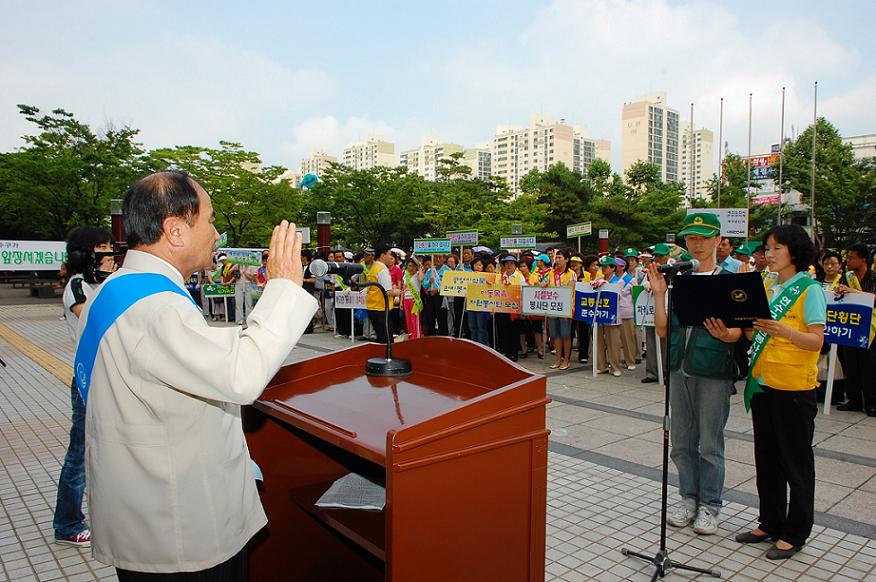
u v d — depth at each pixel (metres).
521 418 1.97
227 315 16.39
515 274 10.00
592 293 8.41
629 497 4.23
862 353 6.36
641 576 3.21
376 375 2.62
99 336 1.61
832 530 3.69
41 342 12.05
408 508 1.71
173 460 1.58
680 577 3.19
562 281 9.61
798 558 3.37
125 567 1.61
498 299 9.70
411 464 1.69
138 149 25.11
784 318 3.38
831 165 31.58
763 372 3.41
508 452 1.94
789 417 3.33
